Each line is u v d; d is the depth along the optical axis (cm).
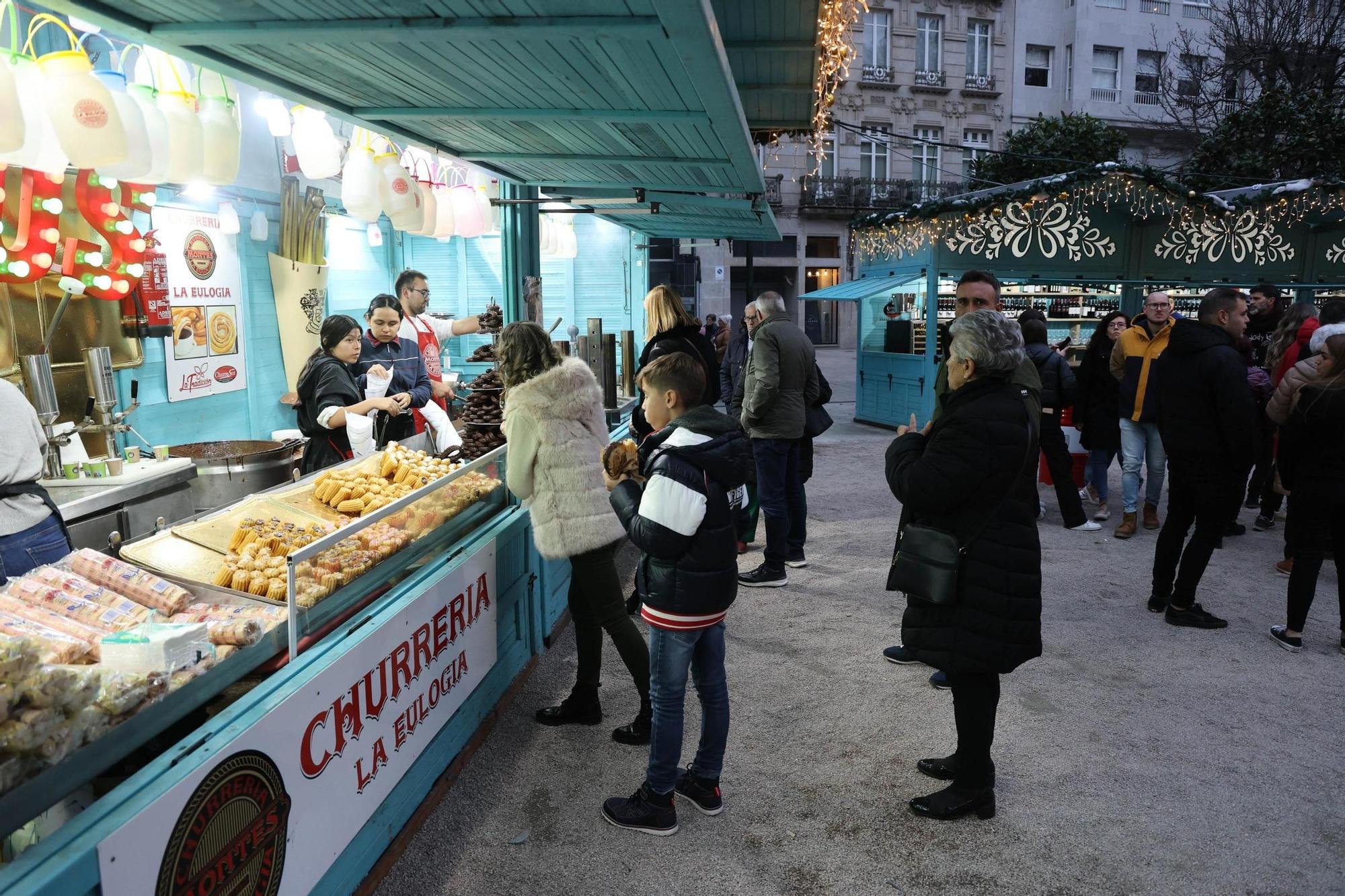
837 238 3073
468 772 304
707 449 247
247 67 278
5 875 129
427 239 845
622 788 295
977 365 254
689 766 295
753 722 343
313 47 250
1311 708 351
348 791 225
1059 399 609
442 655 288
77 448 382
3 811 141
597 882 246
